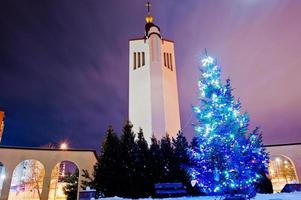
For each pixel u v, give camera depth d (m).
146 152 18.05
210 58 12.70
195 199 12.91
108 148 17.97
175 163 17.64
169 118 35.84
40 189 34.69
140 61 41.09
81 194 14.53
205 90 12.16
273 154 23.28
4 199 21.05
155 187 15.94
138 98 37.41
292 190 17.16
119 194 16.62
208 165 11.34
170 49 43.66
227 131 11.19
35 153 23.28
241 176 10.62
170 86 39.00
